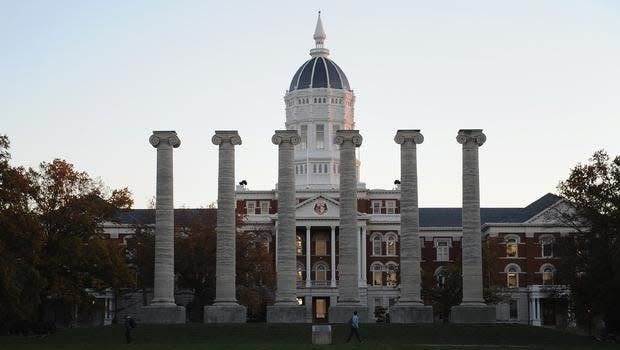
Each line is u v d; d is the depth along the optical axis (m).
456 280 119.44
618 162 87.62
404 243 85.38
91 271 96.38
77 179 97.94
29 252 85.69
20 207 85.06
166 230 85.44
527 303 148.88
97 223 100.06
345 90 176.88
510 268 150.25
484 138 85.69
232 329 76.12
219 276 85.88
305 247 157.88
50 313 110.94
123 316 140.38
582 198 88.31
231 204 86.81
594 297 82.62
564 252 91.06
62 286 91.50
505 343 72.88
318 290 152.50
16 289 76.31
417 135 86.56
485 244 128.12
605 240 84.44
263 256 126.69
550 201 151.00
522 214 156.62
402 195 86.06
